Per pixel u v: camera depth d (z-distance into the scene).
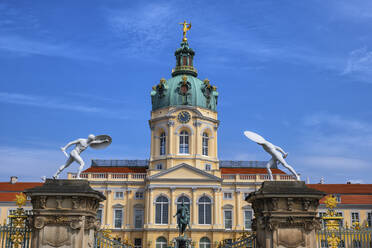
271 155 23.50
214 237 73.25
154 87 85.88
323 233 26.14
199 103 82.56
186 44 88.31
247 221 78.19
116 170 84.62
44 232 21.48
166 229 73.31
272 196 22.06
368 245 25.75
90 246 22.75
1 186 82.38
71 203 21.81
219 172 77.69
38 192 21.61
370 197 77.75
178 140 80.44
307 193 21.95
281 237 21.81
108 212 78.06
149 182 76.44
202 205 75.50
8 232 24.62
